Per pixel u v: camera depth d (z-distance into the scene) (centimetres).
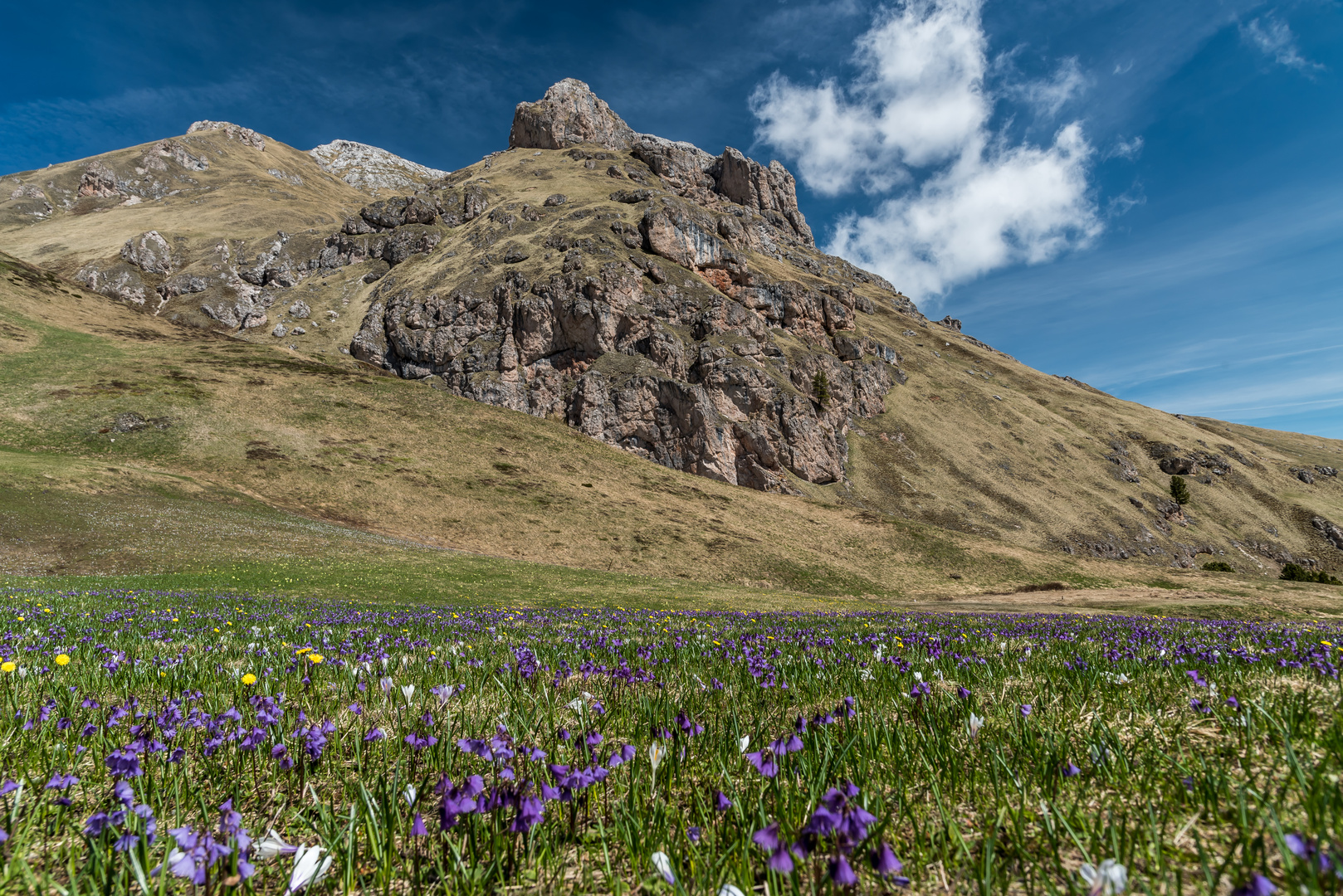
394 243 14225
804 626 1442
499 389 9956
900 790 243
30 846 217
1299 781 224
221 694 449
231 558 3500
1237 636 990
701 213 15288
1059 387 16588
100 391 6681
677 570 5894
